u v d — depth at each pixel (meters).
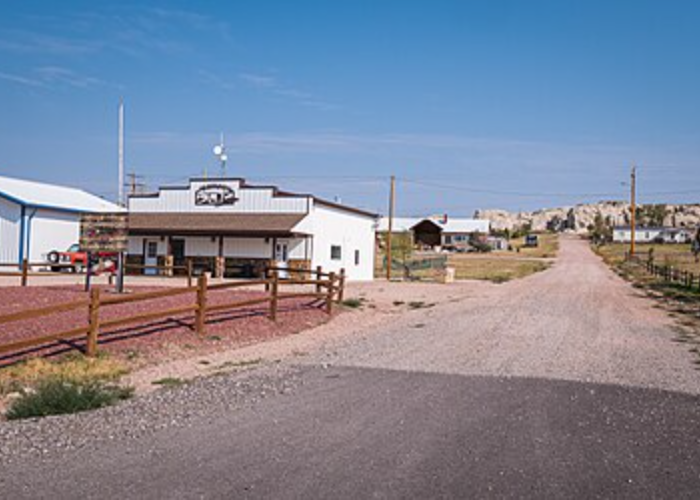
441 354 13.98
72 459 6.61
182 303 19.86
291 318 19.69
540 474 6.22
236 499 5.52
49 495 5.61
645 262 68.69
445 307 26.05
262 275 39.06
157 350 13.87
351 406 8.91
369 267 48.22
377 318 22.19
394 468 6.32
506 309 25.17
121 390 10.08
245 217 39.72
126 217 22.94
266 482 5.93
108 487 5.79
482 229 126.81
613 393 10.07
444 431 7.66
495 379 11.04
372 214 48.03
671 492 5.84
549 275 56.84
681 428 8.05
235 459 6.59
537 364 12.80
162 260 40.66
